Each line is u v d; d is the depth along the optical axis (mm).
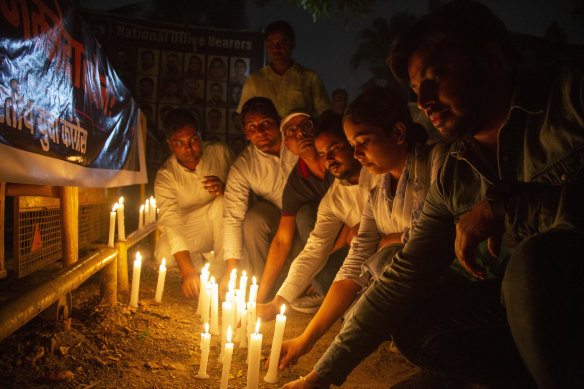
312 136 3732
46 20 2697
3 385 2080
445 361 1871
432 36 1474
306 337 2490
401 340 1939
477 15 1459
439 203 1859
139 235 4617
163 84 9758
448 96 1482
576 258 1151
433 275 1908
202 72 9859
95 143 3707
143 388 2316
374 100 2332
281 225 3939
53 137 2805
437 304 1843
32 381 2182
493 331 1762
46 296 2270
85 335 2822
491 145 1635
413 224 2363
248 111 4258
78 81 3266
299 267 3221
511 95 1495
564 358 1141
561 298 1140
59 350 2504
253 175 4438
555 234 1203
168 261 5164
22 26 2395
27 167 2443
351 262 2654
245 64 9945
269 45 6230
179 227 4527
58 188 3416
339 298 2537
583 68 1315
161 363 2625
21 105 2381
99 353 2623
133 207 9008
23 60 2406
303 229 3889
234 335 3242
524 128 1459
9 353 2387
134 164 5273
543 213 1276
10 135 2270
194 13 16594
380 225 2707
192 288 4074
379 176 2789
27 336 2602
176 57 9781
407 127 2404
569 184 1237
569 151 1342
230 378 2521
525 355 1218
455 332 1794
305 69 6418
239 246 4391
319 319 2520
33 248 3609
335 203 3223
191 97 9828
